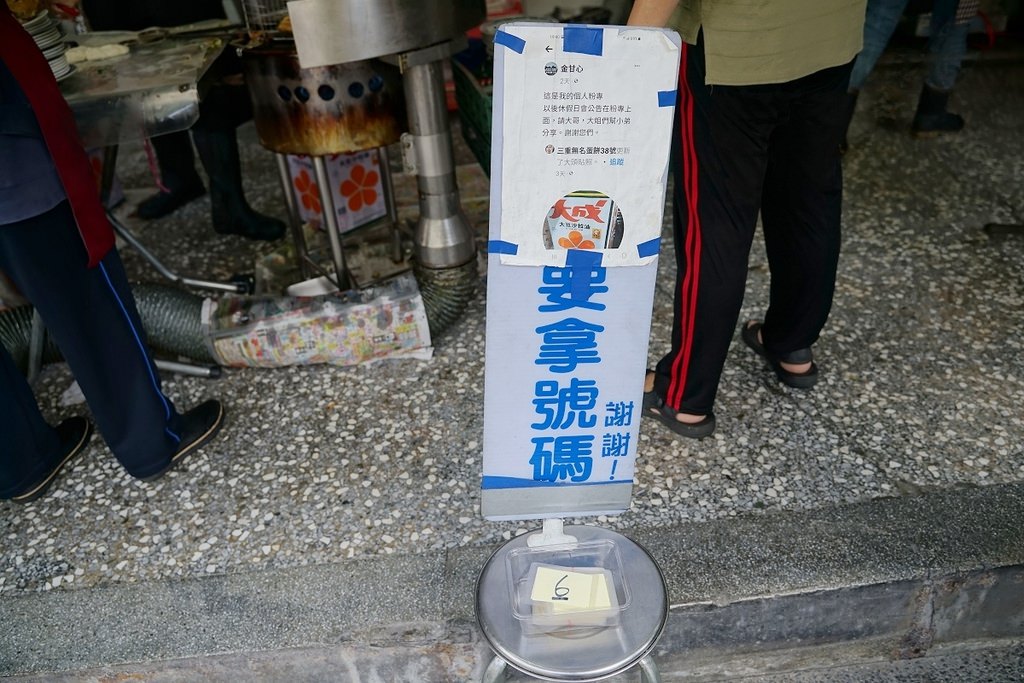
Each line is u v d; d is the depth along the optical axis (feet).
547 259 4.56
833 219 7.00
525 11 11.46
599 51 4.06
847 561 6.20
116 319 6.77
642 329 4.85
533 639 5.04
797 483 7.07
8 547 6.95
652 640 5.03
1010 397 8.02
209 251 11.62
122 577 6.55
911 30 15.83
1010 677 6.33
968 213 11.43
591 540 5.79
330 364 9.07
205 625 5.99
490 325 4.73
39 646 5.92
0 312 8.73
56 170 5.95
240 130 15.76
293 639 5.85
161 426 7.38
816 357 8.73
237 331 8.66
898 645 6.48
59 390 8.98
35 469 7.35
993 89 15.34
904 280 9.98
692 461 7.39
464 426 8.04
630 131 4.27
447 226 8.64
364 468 7.56
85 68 7.98
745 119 6.00
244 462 7.75
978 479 7.02
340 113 8.30
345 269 9.72
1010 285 9.79
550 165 4.31
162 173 12.44
